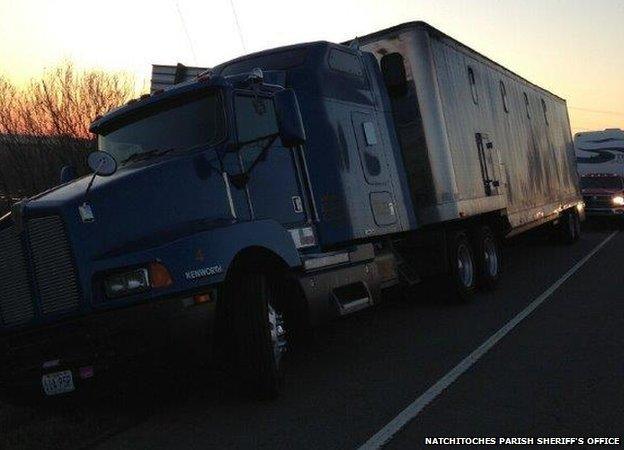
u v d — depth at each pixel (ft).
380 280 25.95
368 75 28.58
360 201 25.11
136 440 16.31
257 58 25.30
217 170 19.16
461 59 34.81
